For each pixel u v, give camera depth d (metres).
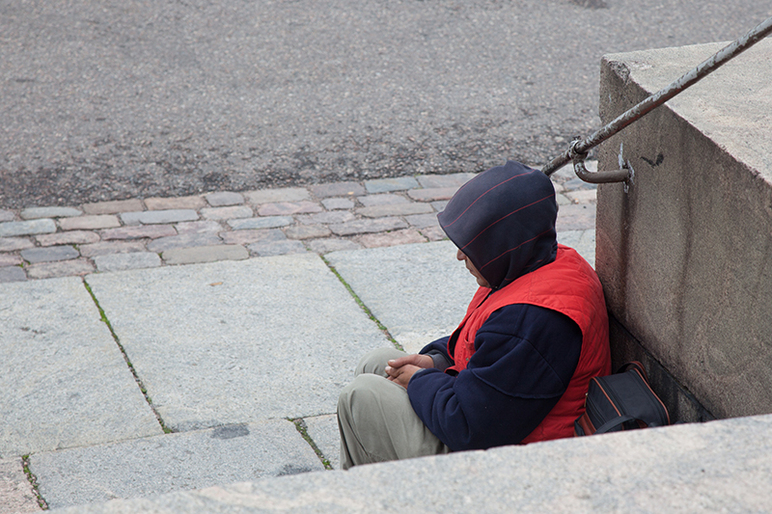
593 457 4.32
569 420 7.05
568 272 7.09
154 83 22.97
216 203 16.88
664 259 7.06
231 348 11.63
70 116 20.89
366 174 18.22
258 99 22.08
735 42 5.57
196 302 12.91
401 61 24.80
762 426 4.57
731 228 6.01
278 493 4.12
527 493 4.07
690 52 8.09
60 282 13.50
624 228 7.74
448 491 4.09
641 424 6.54
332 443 9.62
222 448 9.48
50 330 12.01
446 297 13.11
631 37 26.56
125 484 8.82
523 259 6.98
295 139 19.89
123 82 23.00
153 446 9.49
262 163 18.70
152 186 17.56
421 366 8.04
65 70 23.69
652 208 7.15
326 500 4.06
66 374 10.93
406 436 7.19
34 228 15.66
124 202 16.86
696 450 4.37
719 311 6.33
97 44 25.53
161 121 20.72
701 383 6.74
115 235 15.41
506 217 6.88
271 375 11.00
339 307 12.82
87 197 17.03
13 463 9.16
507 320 6.75
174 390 10.62
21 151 19.00
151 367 11.12
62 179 17.75
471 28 27.34
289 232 15.63
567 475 4.19
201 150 19.27
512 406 6.68
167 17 27.78
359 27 27.34
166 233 15.55
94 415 10.09
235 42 25.92
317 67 24.27
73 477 8.92
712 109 6.70
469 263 7.34
